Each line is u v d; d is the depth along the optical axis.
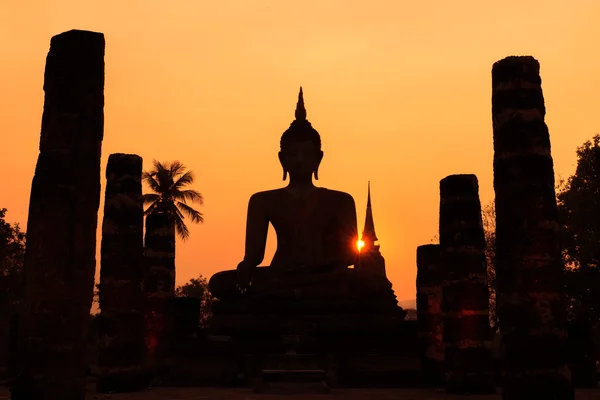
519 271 13.86
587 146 44.25
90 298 12.71
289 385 19.33
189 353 22.98
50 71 13.09
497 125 14.58
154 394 19.06
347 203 26.77
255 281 25.45
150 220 25.83
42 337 12.29
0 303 47.66
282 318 23.86
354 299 24.22
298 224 26.38
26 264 12.67
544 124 14.43
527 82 14.45
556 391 13.49
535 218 13.95
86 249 12.67
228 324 24.22
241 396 18.22
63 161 12.70
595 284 40.88
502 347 14.00
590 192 41.84
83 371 12.54
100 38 13.30
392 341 23.31
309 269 25.28
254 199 27.00
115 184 20.62
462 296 20.16
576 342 22.84
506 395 13.80
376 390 20.73
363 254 37.19
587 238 41.66
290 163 27.34
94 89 13.09
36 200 12.70
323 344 23.27
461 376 19.59
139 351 20.12
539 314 13.68
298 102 28.50
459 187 20.86
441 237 21.06
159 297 25.03
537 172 14.11
